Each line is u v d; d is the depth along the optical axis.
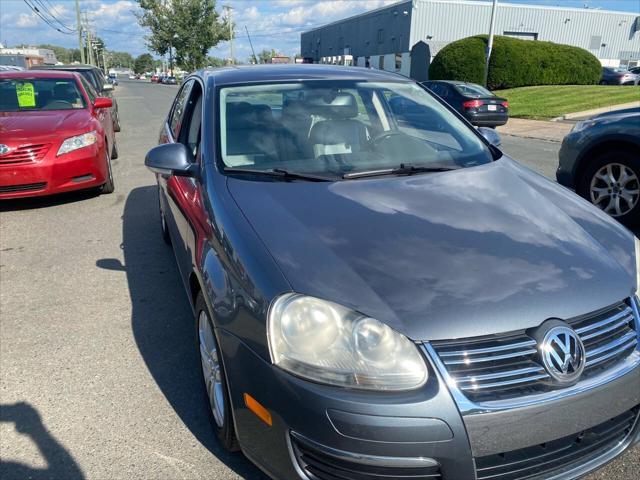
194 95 3.86
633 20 47.50
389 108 3.51
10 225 6.10
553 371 1.85
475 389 1.81
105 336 3.61
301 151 3.04
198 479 2.37
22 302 4.14
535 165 9.17
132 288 4.36
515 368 1.85
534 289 1.98
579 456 2.01
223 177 2.78
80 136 6.56
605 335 2.01
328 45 60.88
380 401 1.77
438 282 1.97
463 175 2.88
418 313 1.86
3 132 6.31
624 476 2.33
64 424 2.74
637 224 5.39
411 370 1.80
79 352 3.42
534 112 18.70
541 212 2.53
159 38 57.41
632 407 2.05
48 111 7.21
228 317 2.12
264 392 1.93
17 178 6.17
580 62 28.23
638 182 5.24
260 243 2.17
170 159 2.99
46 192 6.35
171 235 3.97
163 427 2.71
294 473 1.92
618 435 2.11
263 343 1.93
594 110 18.00
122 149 11.38
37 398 2.96
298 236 2.20
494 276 2.02
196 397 2.95
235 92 3.36
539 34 45.00
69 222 6.16
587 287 2.04
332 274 1.98
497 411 1.79
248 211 2.42
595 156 5.57
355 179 2.81
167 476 2.38
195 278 2.73
